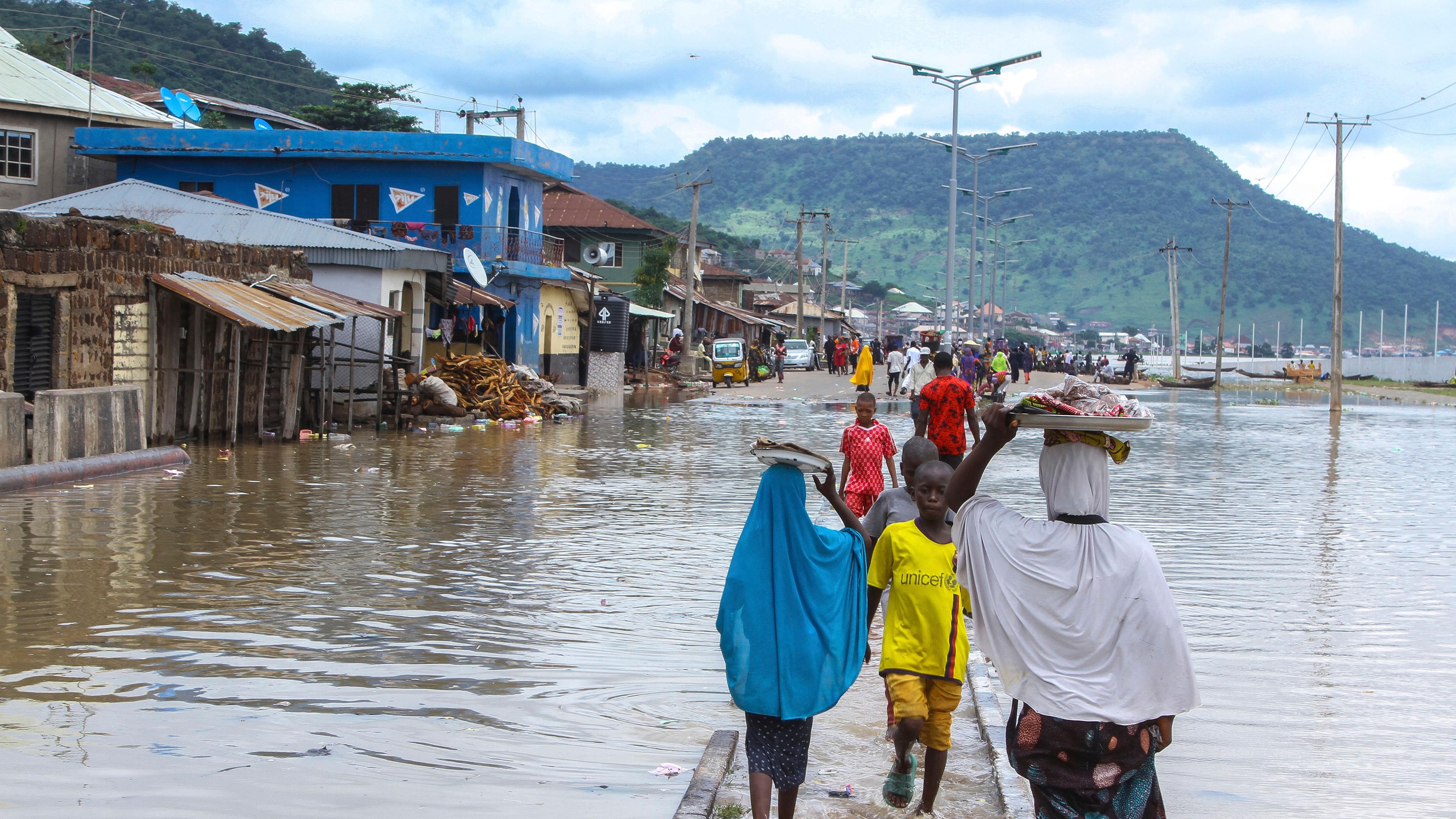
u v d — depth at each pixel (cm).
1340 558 1106
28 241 1535
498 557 1031
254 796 488
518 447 2061
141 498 1300
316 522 1184
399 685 650
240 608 816
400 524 1188
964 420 1012
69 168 3578
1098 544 405
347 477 1544
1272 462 2088
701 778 499
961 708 632
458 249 3503
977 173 5091
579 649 733
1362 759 558
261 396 2019
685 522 1259
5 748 537
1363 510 1453
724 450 2086
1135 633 399
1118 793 403
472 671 681
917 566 482
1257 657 744
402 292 2734
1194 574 1018
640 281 5841
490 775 519
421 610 825
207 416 1994
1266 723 612
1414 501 1544
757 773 443
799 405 3516
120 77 7419
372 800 486
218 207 2594
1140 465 2003
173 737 557
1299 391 6000
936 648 479
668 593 900
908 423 2759
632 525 1230
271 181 3559
